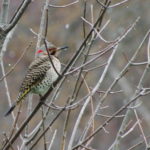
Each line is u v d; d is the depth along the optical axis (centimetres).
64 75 915
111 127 2064
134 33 2233
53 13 2339
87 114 1869
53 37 2286
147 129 1919
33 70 1106
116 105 2056
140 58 2175
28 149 921
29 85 1090
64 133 903
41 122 923
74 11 2339
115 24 2206
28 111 974
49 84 1114
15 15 948
